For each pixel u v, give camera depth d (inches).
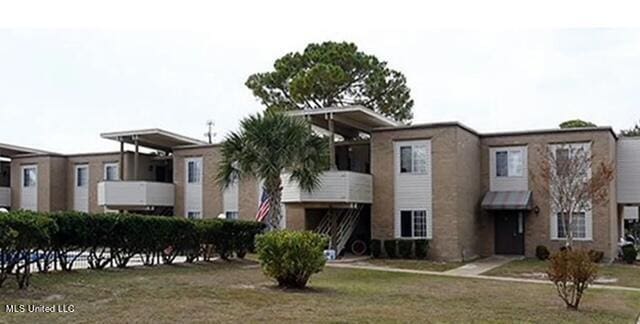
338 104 1690.5
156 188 1459.2
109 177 1609.3
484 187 1227.2
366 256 1178.6
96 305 475.2
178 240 843.4
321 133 1200.8
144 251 786.8
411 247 1124.5
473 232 1181.1
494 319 484.1
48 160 1652.3
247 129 998.4
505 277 866.1
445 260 1104.2
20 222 533.3
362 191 1155.3
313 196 1110.4
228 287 629.3
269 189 1014.4
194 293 568.1
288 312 480.4
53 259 665.6
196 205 1467.8
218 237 915.4
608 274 930.7
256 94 1787.6
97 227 705.6
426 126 1142.3
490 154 1227.9
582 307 569.3
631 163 1205.1
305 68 1738.4
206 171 1459.2
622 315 537.0
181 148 1498.5
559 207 1100.5
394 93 1736.0
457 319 476.1
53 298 499.2
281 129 993.5
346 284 718.5
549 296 642.8
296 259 642.2
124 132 1430.9
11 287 539.5
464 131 1154.0
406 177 1157.7
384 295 613.9
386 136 1180.5
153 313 450.3
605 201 1089.4
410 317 475.5
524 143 1194.0
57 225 611.2
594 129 1127.0
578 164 1094.4
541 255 1136.2
